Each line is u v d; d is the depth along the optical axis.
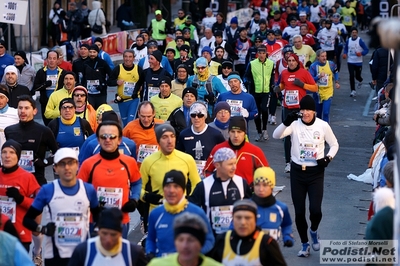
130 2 72.19
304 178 21.14
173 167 18.52
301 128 21.11
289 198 27.59
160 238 15.31
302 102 21.03
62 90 28.91
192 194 16.92
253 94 36.50
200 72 32.06
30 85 34.50
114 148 17.62
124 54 33.44
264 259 13.95
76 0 64.56
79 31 60.78
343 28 63.56
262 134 37.19
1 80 35.88
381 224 13.82
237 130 19.03
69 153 15.86
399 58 11.74
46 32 64.88
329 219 24.94
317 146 21.03
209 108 31.95
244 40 50.59
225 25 60.41
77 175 17.83
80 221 16.08
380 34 10.80
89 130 23.48
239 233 13.89
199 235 12.11
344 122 42.97
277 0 84.69
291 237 15.99
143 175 18.67
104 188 17.53
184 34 48.94
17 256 13.24
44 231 15.90
